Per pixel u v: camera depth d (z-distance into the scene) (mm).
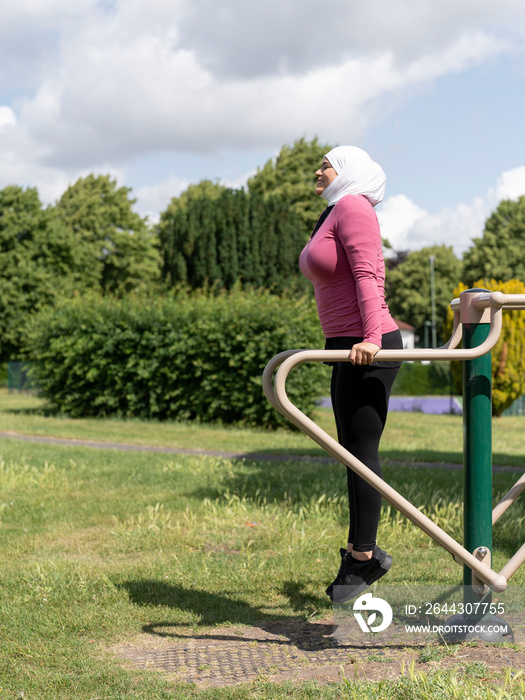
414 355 2510
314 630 2846
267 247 26594
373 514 2852
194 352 13945
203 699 2195
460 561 2520
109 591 3385
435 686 2158
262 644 2705
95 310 15516
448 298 69250
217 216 26688
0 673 2467
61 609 3150
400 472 7023
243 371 13430
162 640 2787
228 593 3365
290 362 2467
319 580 3537
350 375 2809
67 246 40406
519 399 21062
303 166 36562
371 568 2885
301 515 4836
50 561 3863
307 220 35438
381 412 2828
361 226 2732
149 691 2273
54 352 15523
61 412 15836
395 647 2600
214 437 11695
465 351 2521
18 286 37469
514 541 4258
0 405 19516
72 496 5875
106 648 2719
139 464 7707
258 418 13594
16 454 8523
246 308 13898
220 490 5945
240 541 4324
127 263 47062
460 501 5340
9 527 4836
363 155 2924
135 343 14805
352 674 2357
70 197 49188
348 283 2834
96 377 15070
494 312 2543
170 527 4684
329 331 2912
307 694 2189
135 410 15086
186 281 26703
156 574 3658
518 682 2180
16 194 38969
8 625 2957
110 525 4867
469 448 2590
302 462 7832
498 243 52656
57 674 2436
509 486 6004
